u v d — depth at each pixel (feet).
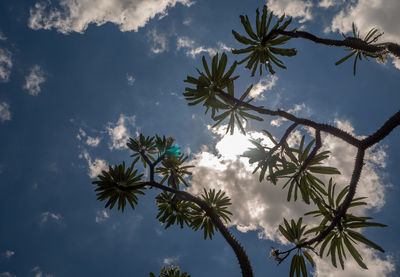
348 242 6.23
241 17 7.46
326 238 6.54
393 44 5.62
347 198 5.50
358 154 5.26
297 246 6.61
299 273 6.81
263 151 7.18
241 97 7.30
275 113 6.41
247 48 7.88
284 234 7.10
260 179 7.38
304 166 6.62
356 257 6.05
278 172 7.24
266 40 7.42
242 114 7.48
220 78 7.17
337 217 5.79
